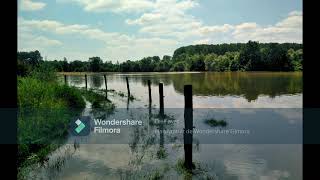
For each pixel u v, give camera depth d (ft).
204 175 25.03
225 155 30.53
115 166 26.76
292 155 30.71
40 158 28.27
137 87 123.85
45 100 46.42
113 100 76.43
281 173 25.38
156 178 23.98
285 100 81.71
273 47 266.36
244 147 33.81
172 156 30.19
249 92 106.93
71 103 58.18
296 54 256.32
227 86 133.90
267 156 30.01
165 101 76.74
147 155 30.32
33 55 67.97
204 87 130.11
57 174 24.71
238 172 25.72
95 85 128.98
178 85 138.21
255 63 279.90
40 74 65.98
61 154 30.22
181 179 24.13
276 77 191.11
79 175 24.45
